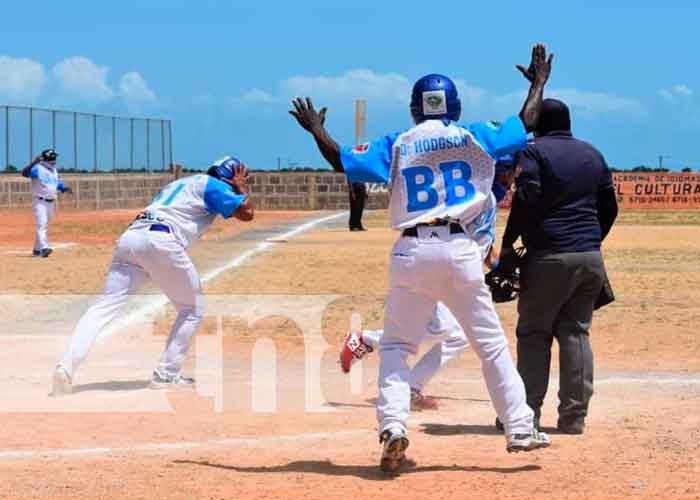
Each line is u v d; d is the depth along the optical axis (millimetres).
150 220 29312
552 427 24625
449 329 26734
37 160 69250
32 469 20297
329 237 90438
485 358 20250
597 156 23578
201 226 29812
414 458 21203
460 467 20453
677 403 27750
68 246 78500
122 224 109375
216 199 29500
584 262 23094
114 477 19672
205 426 24688
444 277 19562
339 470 20219
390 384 19781
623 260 67125
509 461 20938
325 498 18203
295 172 156750
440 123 19844
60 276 57875
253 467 20500
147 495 18422
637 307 46031
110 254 71500
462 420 25641
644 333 39781
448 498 18203
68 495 18422
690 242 82312
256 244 81688
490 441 23000
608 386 30438
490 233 23984
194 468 20391
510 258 23734
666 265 63906
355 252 73812
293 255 71250
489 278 23969
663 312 44562
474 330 20172
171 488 18859
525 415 20312
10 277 57219
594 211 23547
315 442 22969
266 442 22969
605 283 23938
